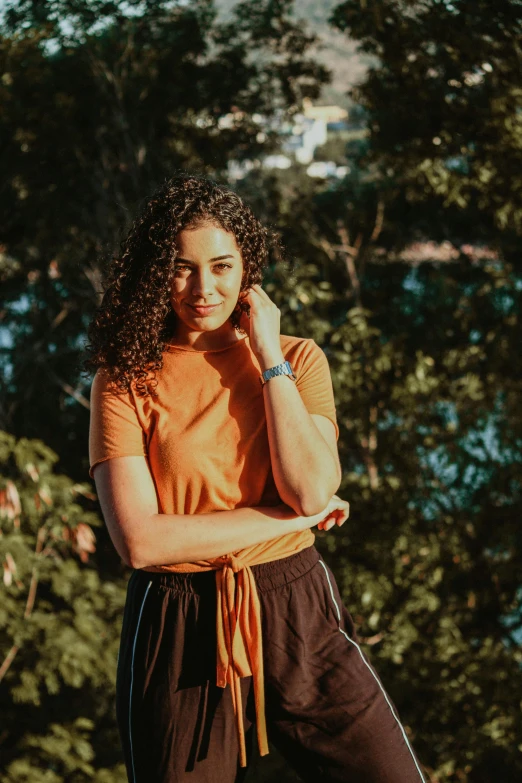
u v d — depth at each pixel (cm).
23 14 862
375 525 848
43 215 979
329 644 162
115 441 156
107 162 935
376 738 158
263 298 162
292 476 151
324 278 949
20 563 647
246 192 929
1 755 716
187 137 946
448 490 893
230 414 157
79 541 651
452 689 826
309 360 168
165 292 154
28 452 630
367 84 766
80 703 795
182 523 151
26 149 928
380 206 937
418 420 874
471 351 884
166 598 158
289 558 161
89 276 975
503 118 735
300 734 162
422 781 162
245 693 159
